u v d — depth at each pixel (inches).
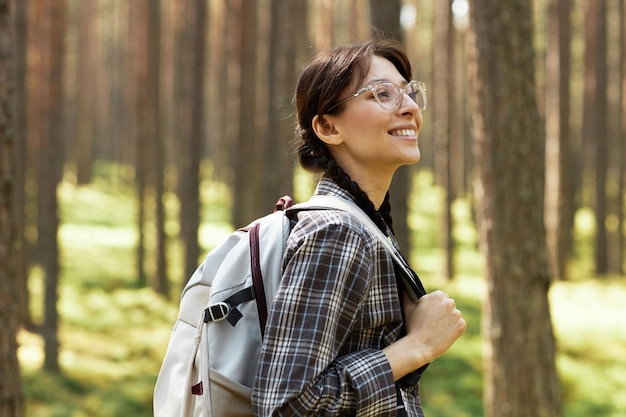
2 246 132.9
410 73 61.8
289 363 49.6
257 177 593.9
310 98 60.1
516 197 208.2
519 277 210.2
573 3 1030.4
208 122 1486.2
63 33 451.5
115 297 636.7
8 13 135.0
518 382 212.7
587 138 899.4
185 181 531.8
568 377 449.7
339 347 51.9
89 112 1093.1
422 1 1234.6
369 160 58.9
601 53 748.0
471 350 483.2
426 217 1107.9
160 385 58.9
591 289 700.0
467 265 816.9
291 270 51.8
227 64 986.1
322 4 766.5
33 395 384.5
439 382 435.8
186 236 529.0
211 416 53.1
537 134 209.3
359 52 59.1
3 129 132.6
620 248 802.8
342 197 57.5
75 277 692.7
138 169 714.8
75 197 1058.7
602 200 779.4
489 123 208.4
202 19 530.9
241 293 55.1
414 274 59.1
